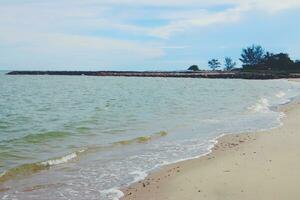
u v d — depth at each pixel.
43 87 79.25
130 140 19.98
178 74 157.50
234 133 22.12
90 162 15.60
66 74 183.75
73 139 20.72
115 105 40.41
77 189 12.30
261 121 27.08
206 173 13.60
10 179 13.19
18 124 26.33
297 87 75.75
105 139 20.72
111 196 11.66
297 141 18.83
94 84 94.50
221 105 39.84
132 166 14.98
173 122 27.28
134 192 11.96
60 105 40.75
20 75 178.38
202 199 11.05
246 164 14.56
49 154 17.05
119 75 165.38
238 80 115.44
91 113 32.97
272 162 14.68
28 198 11.45
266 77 124.00
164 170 14.38
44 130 23.45
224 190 11.69
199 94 57.22
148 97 51.84
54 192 12.01
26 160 15.88
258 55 175.38
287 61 160.00
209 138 20.72
